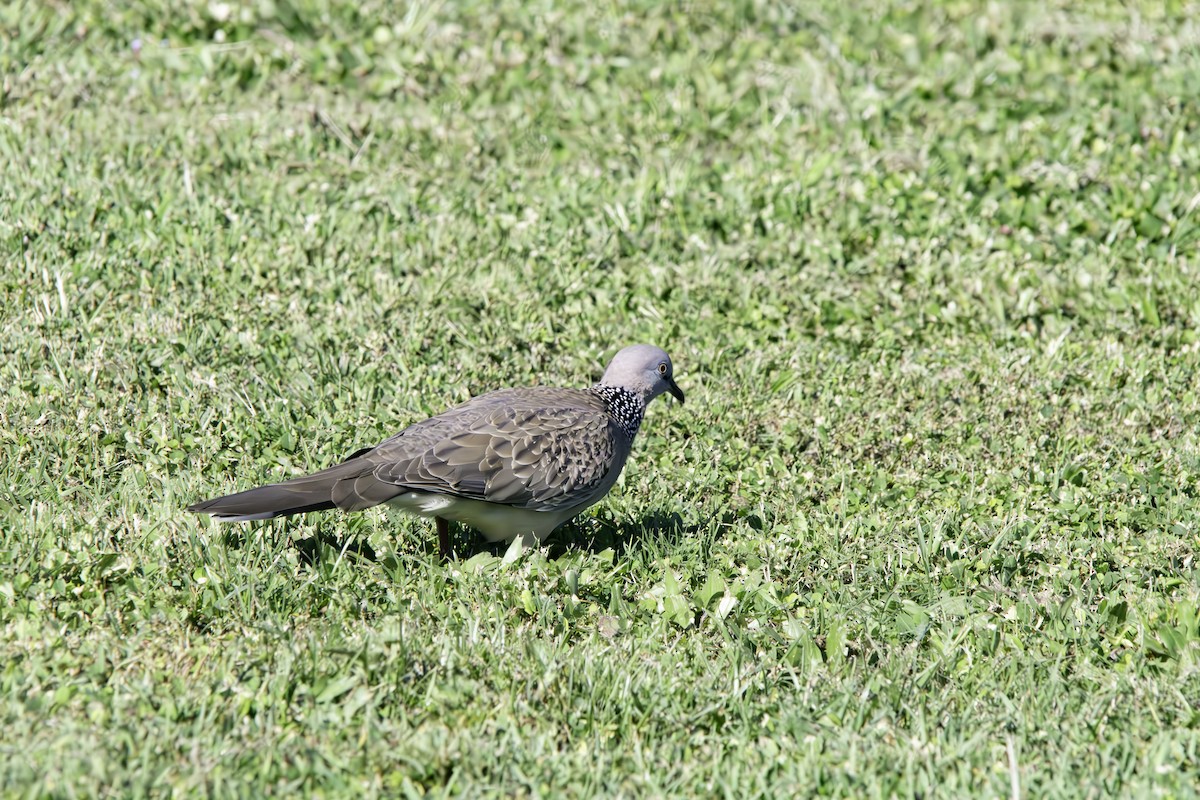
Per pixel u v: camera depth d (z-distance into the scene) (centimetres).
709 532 1019
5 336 1167
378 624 860
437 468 910
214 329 1227
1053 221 1534
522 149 1658
